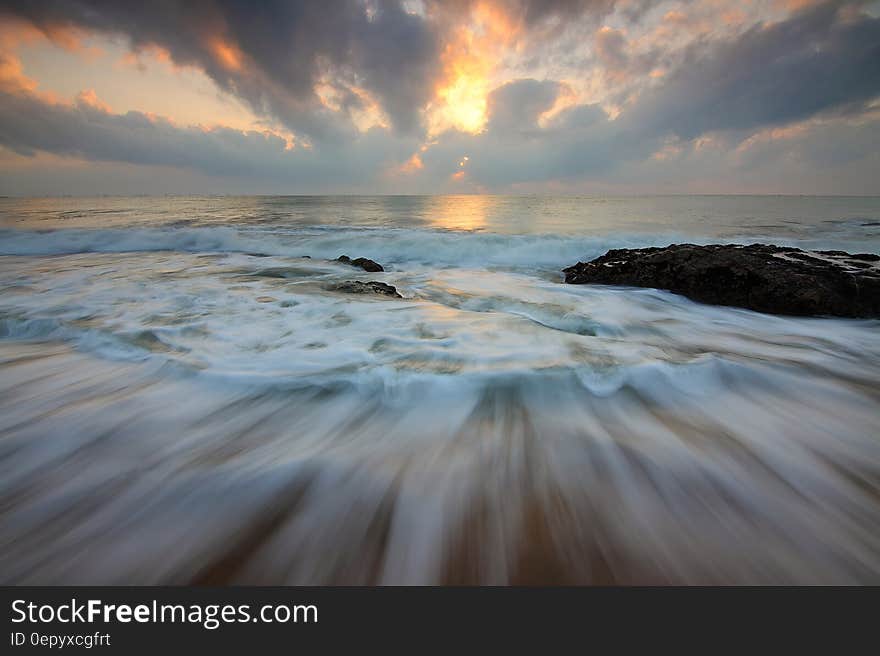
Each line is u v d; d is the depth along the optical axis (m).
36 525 2.12
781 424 3.15
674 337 5.55
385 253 13.06
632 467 2.56
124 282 7.67
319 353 4.05
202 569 1.90
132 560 1.93
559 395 3.39
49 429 2.91
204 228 16.50
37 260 10.79
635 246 13.29
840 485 2.46
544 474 2.49
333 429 2.97
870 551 1.99
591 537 2.04
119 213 28.94
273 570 1.90
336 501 2.27
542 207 39.84
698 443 2.85
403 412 3.18
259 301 6.14
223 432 2.93
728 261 7.76
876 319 6.34
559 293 7.91
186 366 3.79
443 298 7.34
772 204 45.34
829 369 4.24
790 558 1.94
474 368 3.65
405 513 2.18
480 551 1.97
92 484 2.40
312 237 14.35
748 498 2.33
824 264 7.69
